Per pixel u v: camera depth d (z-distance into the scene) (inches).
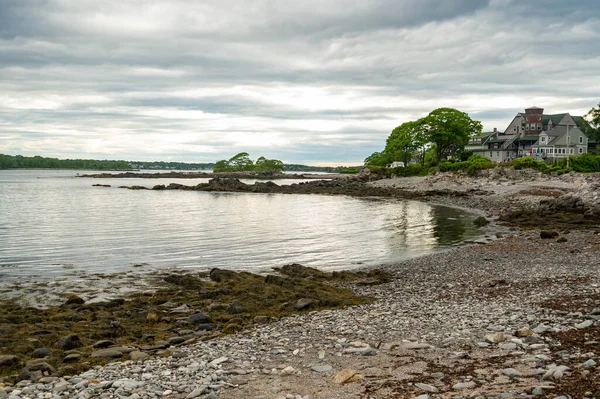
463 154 4530.0
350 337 490.3
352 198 3346.5
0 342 499.5
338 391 340.8
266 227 1739.7
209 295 732.0
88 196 3597.4
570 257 1012.5
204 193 4094.5
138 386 365.1
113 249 1261.1
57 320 597.9
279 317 622.8
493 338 432.1
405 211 2313.0
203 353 458.0
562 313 511.8
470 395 308.2
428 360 398.9
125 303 704.4
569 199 1817.2
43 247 1289.4
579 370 337.1
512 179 3410.4
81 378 393.7
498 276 841.5
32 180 6717.5
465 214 2126.0
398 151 5073.8
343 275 902.4
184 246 1314.0
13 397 349.1
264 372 390.3
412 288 788.6
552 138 4827.8
